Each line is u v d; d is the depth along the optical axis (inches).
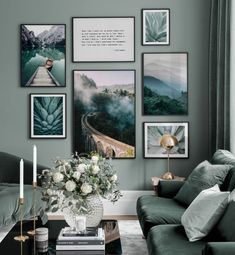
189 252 85.0
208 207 95.7
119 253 88.7
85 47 188.2
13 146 189.6
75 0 187.8
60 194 96.4
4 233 135.7
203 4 187.6
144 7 187.9
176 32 188.2
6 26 187.8
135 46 188.2
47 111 189.0
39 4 187.8
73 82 188.5
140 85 188.9
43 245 91.5
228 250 69.2
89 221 98.3
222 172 126.2
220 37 172.1
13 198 134.4
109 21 187.6
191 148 189.3
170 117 189.2
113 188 98.9
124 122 189.2
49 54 188.4
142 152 189.5
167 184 146.7
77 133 189.0
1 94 189.0
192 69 188.4
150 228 110.3
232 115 165.3
